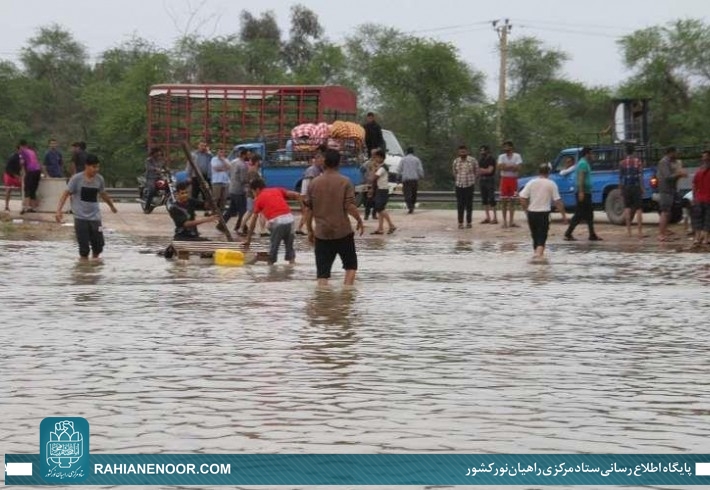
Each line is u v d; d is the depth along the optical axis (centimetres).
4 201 5278
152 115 4891
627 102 4453
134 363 1338
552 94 11975
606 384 1228
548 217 3067
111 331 1594
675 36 9744
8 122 9700
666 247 3416
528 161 8494
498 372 1291
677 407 1118
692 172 4084
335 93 4853
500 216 4600
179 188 2964
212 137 4847
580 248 3384
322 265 2250
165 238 3662
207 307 1877
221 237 3734
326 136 4553
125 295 2059
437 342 1503
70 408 1102
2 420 1055
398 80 9369
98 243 2888
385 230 4047
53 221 4034
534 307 1902
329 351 1425
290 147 4588
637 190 3747
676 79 9719
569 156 4272
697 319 1755
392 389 1194
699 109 9394
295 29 12838
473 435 1003
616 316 1786
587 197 3644
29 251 3123
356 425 1037
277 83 10231
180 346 1462
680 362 1363
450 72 9231
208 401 1134
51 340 1512
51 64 11531
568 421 1057
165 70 9306
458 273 2570
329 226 2223
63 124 10325
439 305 1919
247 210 3888
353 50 11494
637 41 9775
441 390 1190
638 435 1005
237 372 1284
